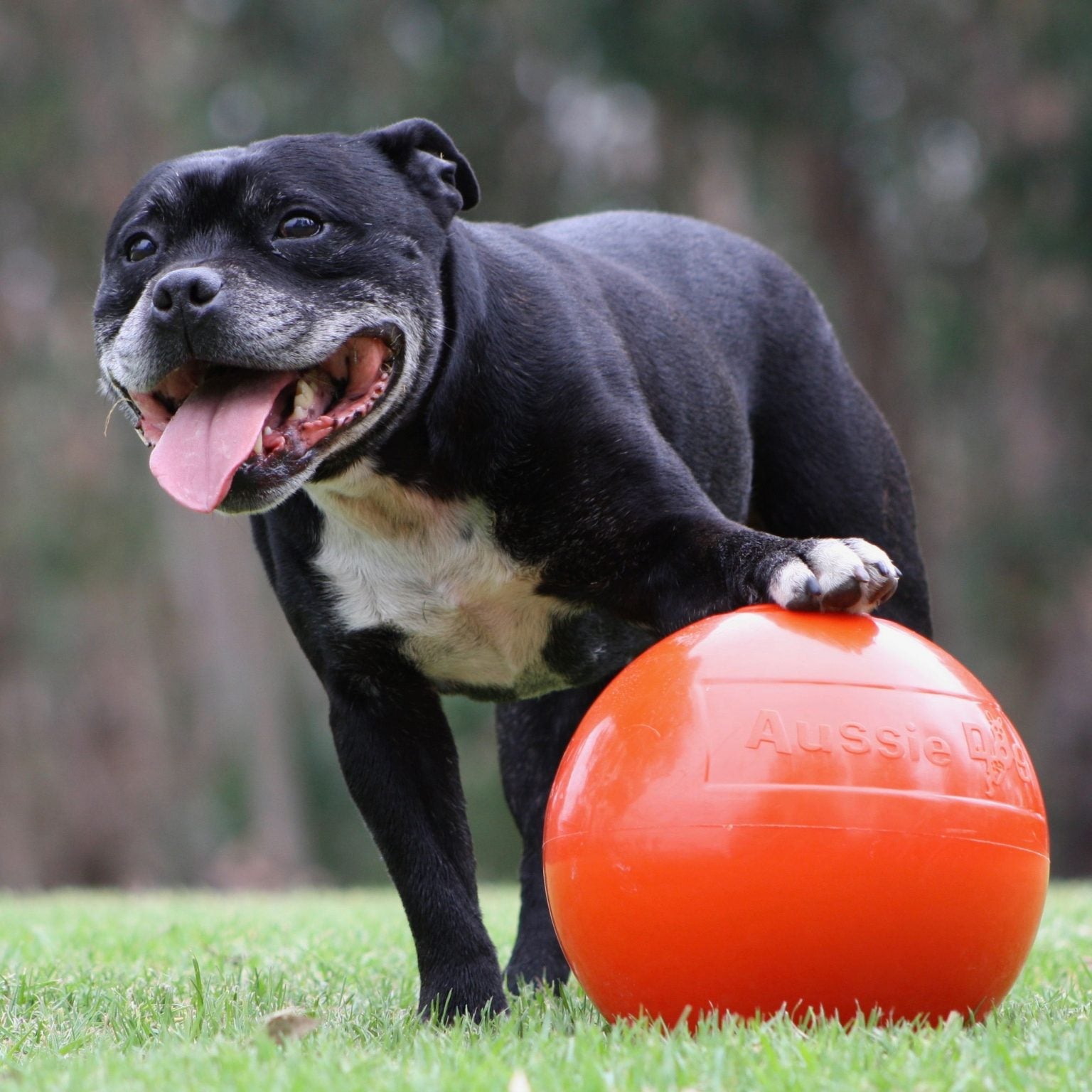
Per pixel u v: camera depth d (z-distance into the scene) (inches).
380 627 349.4
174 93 1652.3
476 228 374.9
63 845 1689.2
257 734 1701.5
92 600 1711.4
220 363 320.8
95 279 1662.2
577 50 1513.3
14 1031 316.2
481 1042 279.6
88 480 1683.1
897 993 268.4
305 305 323.9
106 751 1701.5
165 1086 246.5
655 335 384.8
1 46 1611.7
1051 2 1521.9
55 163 1631.4
